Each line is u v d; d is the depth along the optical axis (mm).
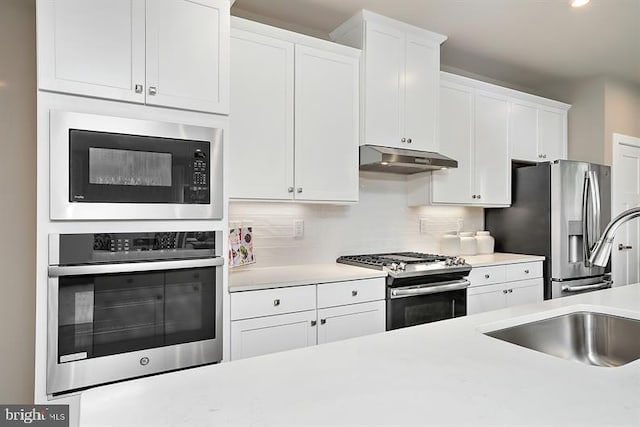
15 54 2117
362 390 802
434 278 2779
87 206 1656
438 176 3254
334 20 2916
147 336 1789
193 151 1910
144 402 747
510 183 3686
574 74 4004
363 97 2777
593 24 2967
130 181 1750
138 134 1773
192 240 1912
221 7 2006
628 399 769
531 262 3402
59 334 1602
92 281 1668
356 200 2750
